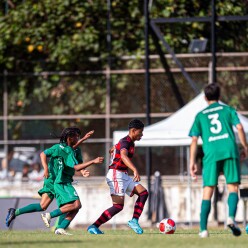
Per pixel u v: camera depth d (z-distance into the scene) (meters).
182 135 56.94
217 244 28.64
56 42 68.00
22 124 67.81
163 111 66.81
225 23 67.44
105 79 67.38
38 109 67.81
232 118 31.77
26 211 40.97
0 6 69.44
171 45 67.31
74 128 39.25
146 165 64.25
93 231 40.38
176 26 67.56
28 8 68.44
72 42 67.69
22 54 68.25
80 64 67.56
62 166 38.84
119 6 68.19
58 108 67.62
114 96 67.19
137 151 65.38
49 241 31.27
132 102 67.06
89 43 67.56
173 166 64.81
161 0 68.06
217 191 62.44
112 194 40.22
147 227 60.41
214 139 31.56
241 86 66.69
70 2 68.25
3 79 68.25
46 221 38.62
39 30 68.06
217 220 62.28
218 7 68.12
